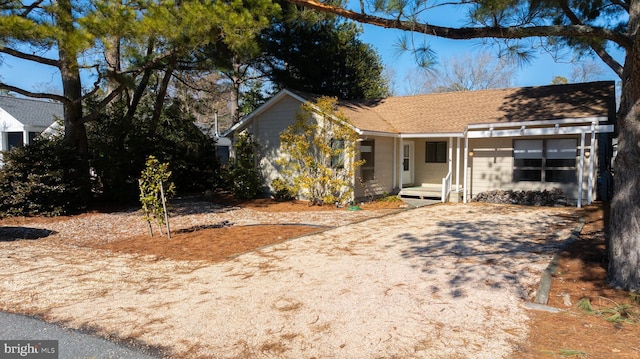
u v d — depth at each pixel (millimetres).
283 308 4516
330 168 13266
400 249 7141
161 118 17328
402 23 4863
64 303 4824
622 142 4758
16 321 4301
